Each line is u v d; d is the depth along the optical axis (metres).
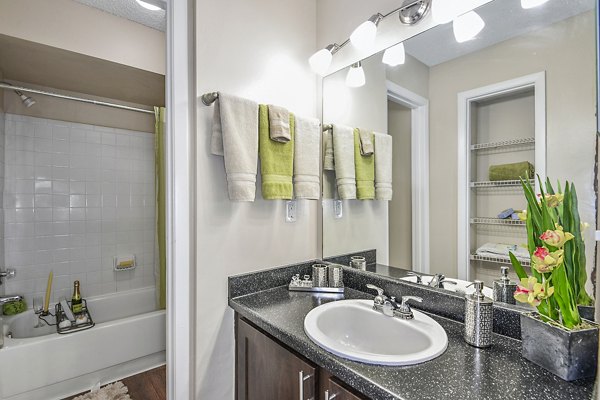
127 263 2.66
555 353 0.69
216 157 1.26
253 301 1.25
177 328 1.20
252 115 1.24
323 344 0.84
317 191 1.42
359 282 1.39
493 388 0.65
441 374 0.71
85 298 2.44
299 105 1.54
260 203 1.39
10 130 2.19
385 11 1.30
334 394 0.81
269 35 1.43
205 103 1.20
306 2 1.59
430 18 1.16
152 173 2.84
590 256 0.77
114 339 1.97
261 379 1.12
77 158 2.46
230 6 1.30
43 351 1.72
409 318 1.01
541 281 0.73
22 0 1.59
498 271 0.98
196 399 1.22
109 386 1.89
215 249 1.26
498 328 0.93
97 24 1.82
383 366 0.74
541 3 0.90
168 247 1.22
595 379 0.68
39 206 2.31
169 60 1.20
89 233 2.52
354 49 1.43
